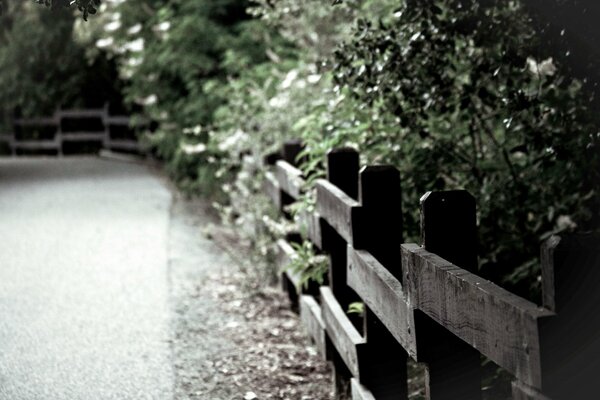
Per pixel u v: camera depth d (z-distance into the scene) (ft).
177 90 55.47
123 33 56.59
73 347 22.53
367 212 15.97
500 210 21.12
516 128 19.26
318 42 33.22
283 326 25.23
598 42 16.19
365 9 24.63
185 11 56.90
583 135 18.26
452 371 12.10
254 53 53.11
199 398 19.11
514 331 8.53
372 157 22.04
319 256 22.09
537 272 19.92
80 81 95.55
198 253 36.11
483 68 18.30
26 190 59.67
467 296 9.93
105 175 71.10
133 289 29.14
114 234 40.42
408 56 18.53
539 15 16.74
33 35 94.99
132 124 60.95
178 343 23.18
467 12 17.83
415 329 12.08
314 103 29.19
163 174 71.26
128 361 21.40
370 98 19.49
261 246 30.32
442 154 21.01
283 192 27.84
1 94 99.50
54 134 104.17
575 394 7.98
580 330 7.93
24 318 25.39
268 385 20.25
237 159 36.17
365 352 16.08
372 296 15.11
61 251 36.14
